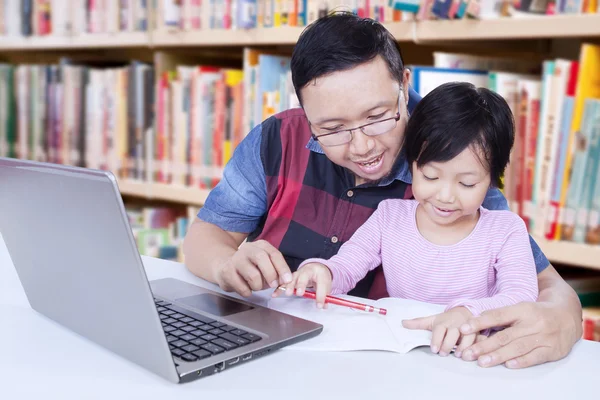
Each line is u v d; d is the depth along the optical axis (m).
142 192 2.12
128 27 2.11
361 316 0.87
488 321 0.75
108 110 2.20
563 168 1.37
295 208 1.19
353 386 0.65
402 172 1.11
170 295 0.92
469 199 0.92
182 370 0.65
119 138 2.18
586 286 1.46
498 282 0.94
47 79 2.38
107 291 0.66
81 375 0.67
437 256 1.01
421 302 0.93
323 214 1.17
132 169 2.16
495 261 0.99
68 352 0.73
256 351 0.71
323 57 0.88
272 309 0.86
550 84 1.38
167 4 1.95
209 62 2.25
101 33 2.19
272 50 1.96
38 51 2.92
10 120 2.54
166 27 1.96
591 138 1.33
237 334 0.75
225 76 1.87
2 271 1.08
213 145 1.93
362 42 0.89
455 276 1.01
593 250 1.34
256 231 1.28
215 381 0.66
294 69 0.92
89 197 0.60
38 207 0.69
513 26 1.39
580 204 1.36
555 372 0.70
